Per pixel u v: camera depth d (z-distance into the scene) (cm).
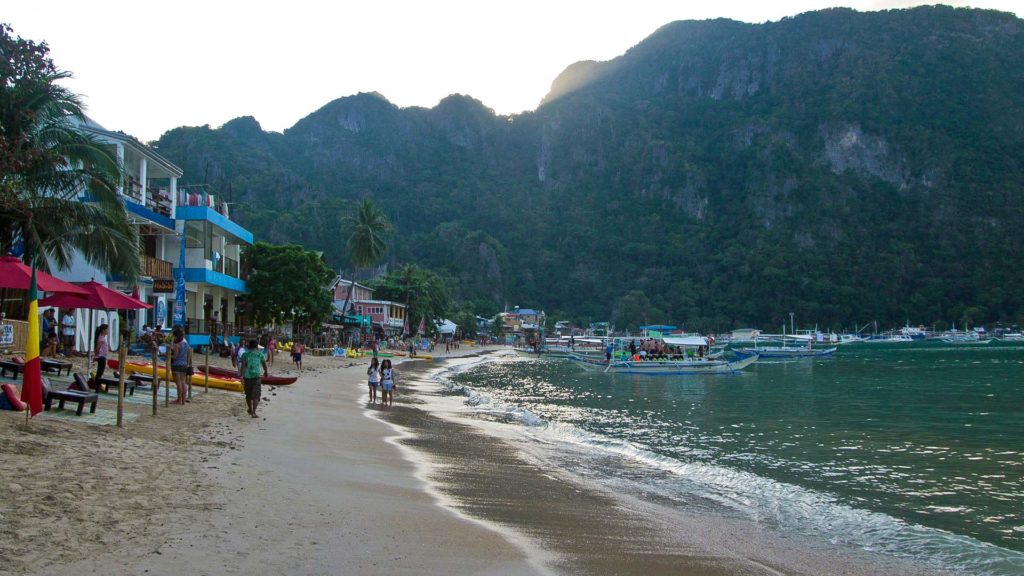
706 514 952
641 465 1332
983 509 1039
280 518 704
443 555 643
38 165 2045
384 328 8944
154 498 716
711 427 1994
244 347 2722
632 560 697
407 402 2405
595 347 10981
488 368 5722
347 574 556
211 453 1018
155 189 3488
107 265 2325
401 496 903
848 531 890
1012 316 15975
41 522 597
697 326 18100
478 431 1712
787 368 6022
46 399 1193
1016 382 3981
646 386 3841
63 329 2256
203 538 606
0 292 2192
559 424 1920
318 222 17062
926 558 781
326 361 4438
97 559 530
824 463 1412
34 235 2069
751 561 734
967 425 2052
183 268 3356
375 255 7131
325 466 1062
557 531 790
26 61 2053
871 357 8494
